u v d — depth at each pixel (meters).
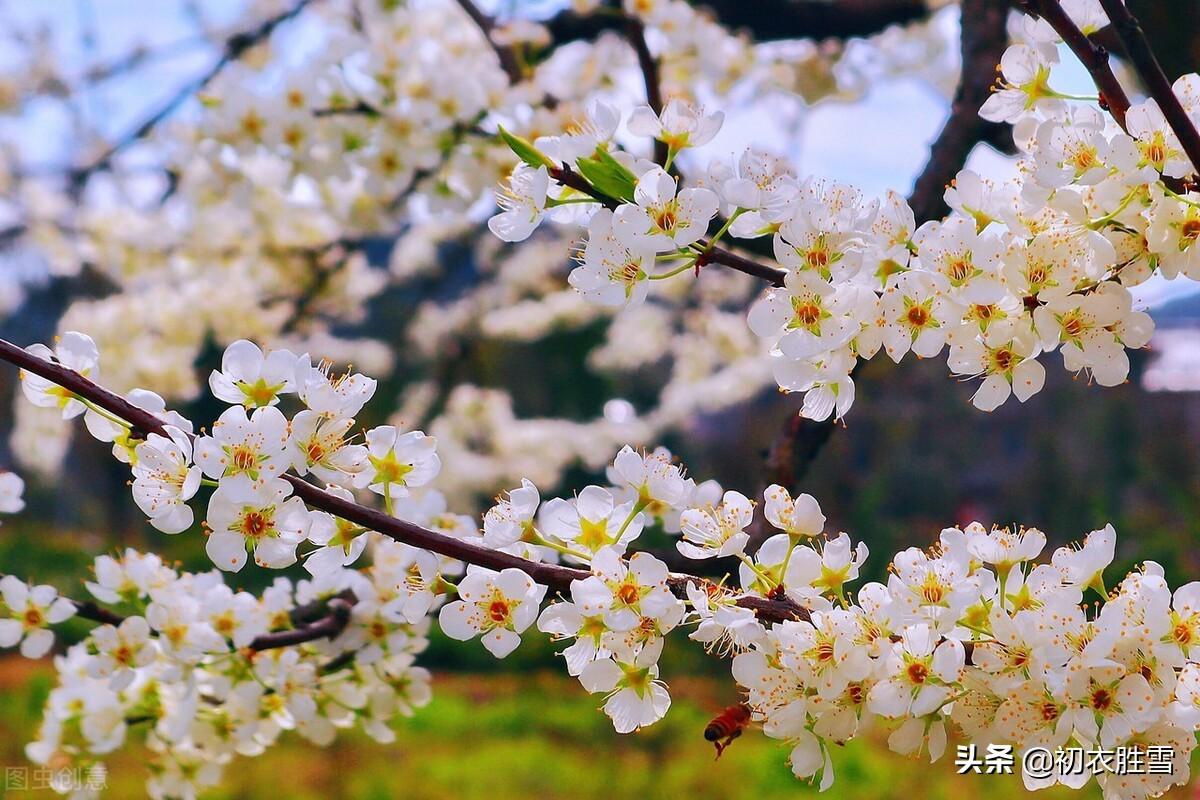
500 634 0.62
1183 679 0.62
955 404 4.27
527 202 0.63
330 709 0.79
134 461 0.63
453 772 2.34
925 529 4.04
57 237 2.00
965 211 0.65
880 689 0.62
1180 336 4.39
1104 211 0.64
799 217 0.62
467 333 2.27
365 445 0.63
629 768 2.29
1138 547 3.47
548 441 2.25
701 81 1.37
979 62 0.87
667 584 0.62
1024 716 0.61
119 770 1.54
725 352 2.21
